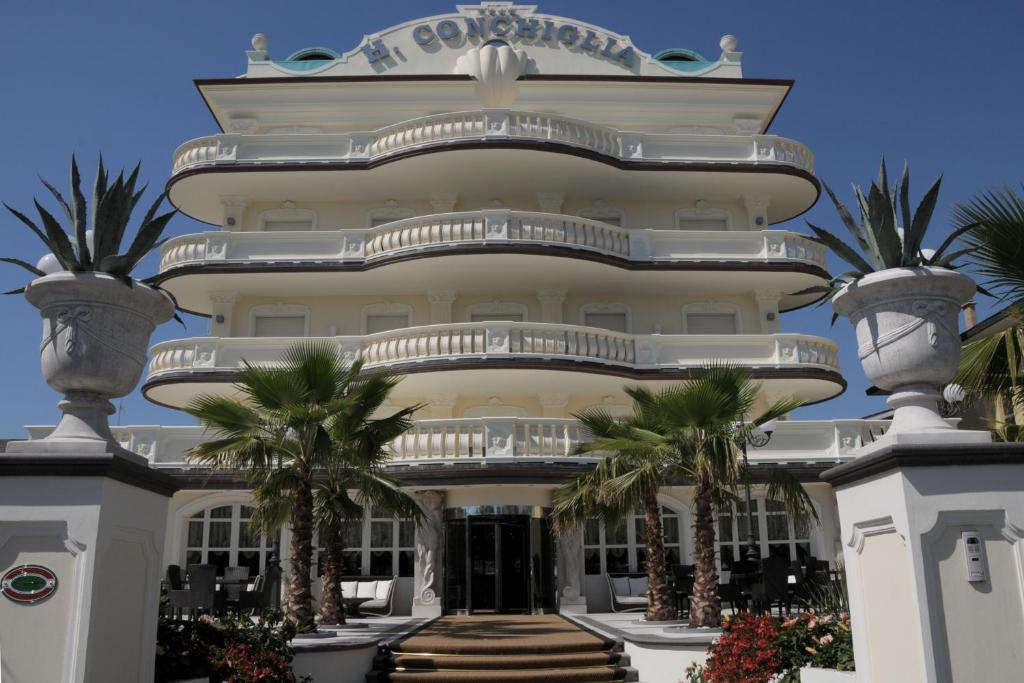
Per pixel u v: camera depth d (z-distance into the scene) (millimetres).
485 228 23906
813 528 22328
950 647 5117
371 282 25609
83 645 5398
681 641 12484
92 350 5980
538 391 24844
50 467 5559
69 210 6488
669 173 26281
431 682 13078
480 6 29203
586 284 26109
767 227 27781
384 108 27578
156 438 21781
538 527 20547
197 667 8414
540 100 28047
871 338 5922
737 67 29688
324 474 17188
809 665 9125
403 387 24047
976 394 12172
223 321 25656
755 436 15336
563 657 13734
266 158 25766
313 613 14375
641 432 14945
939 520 5258
